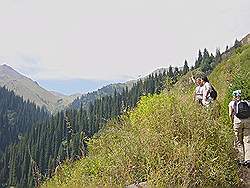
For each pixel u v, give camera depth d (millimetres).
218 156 7996
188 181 7523
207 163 7855
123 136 9547
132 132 9664
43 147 114750
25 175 82500
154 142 8344
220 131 8773
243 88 13828
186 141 8414
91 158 10102
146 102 13094
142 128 9367
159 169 7738
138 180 8180
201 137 8453
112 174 8297
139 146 8539
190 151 7820
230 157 8594
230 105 9719
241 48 33938
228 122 10406
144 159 8305
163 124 8891
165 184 7539
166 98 10289
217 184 7832
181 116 8812
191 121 8680
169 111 9242
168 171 7723
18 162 102438
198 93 10953
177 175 7684
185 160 7738
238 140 9523
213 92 10867
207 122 8727
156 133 8625
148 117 9789
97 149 10602
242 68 19938
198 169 7793
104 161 9039
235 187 8062
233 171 8203
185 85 11703
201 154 7934
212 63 81375
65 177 9750
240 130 9453
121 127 11555
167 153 8078
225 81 20234
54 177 9875
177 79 12242
